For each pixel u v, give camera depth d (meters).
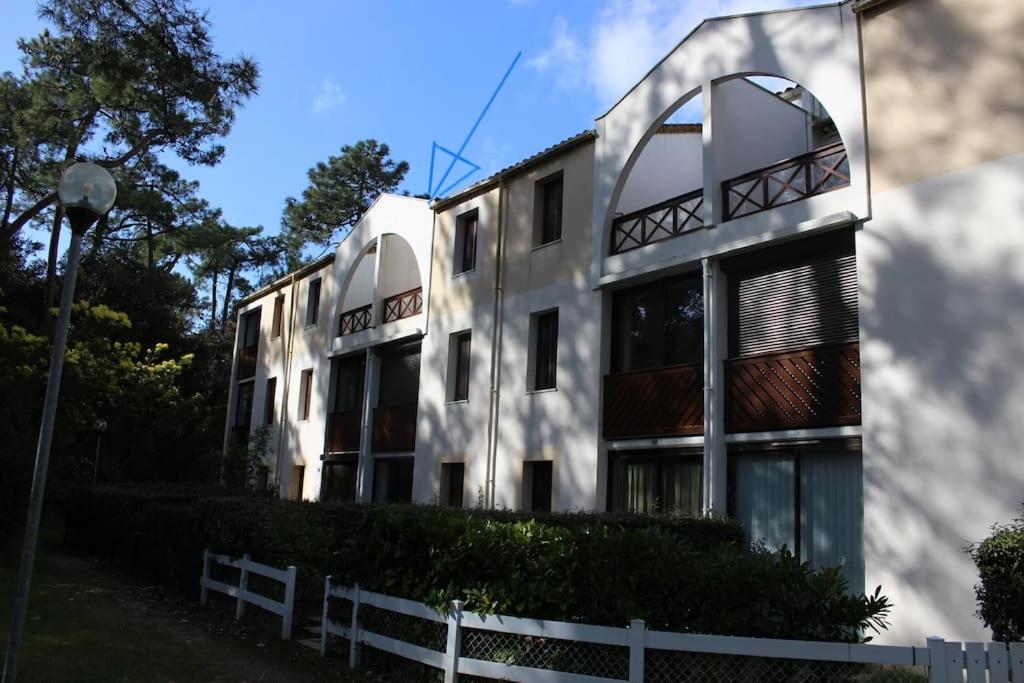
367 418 20.62
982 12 9.29
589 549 6.02
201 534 12.04
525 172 16.50
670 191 15.60
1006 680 4.96
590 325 14.23
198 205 40.03
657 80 13.59
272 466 26.11
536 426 14.99
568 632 5.84
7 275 32.19
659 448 12.92
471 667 6.35
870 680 5.15
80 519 19.94
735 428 11.59
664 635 5.47
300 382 25.36
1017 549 6.61
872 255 9.95
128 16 18.95
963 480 8.70
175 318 39.28
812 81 10.98
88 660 7.69
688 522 10.70
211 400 38.47
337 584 8.28
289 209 45.19
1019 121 8.82
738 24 12.21
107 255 37.38
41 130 26.44
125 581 14.27
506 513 10.44
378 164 44.66
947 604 8.62
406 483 19.42
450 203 18.61
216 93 20.77
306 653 8.40
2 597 11.18
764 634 5.41
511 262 16.42
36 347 18.12
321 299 24.78
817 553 10.54
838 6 10.79
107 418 26.78
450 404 17.41
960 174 9.24
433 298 18.69
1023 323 8.48
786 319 11.47
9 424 15.52
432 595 6.75
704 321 12.10
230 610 10.95
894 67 10.07
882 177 9.99
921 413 9.18
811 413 10.58
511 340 16.03
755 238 11.42
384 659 7.47
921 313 9.36
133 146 27.73
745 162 13.68
